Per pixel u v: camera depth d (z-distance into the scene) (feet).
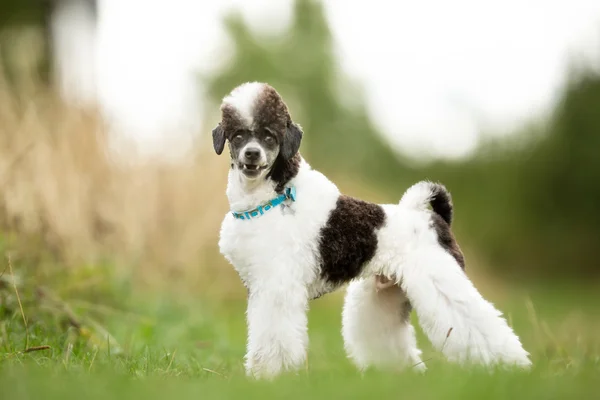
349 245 17.71
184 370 17.84
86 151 35.32
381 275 18.75
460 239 63.21
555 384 13.14
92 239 33.60
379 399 12.23
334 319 40.88
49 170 30.58
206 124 43.21
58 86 39.52
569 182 90.74
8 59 38.45
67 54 55.77
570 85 91.50
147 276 37.17
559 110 92.12
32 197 28.32
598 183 89.86
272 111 17.76
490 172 94.27
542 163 91.50
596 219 90.43
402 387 13.07
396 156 101.40
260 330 16.98
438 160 98.37
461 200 93.04
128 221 36.50
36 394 12.42
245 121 17.60
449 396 12.28
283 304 17.02
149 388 13.25
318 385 13.94
